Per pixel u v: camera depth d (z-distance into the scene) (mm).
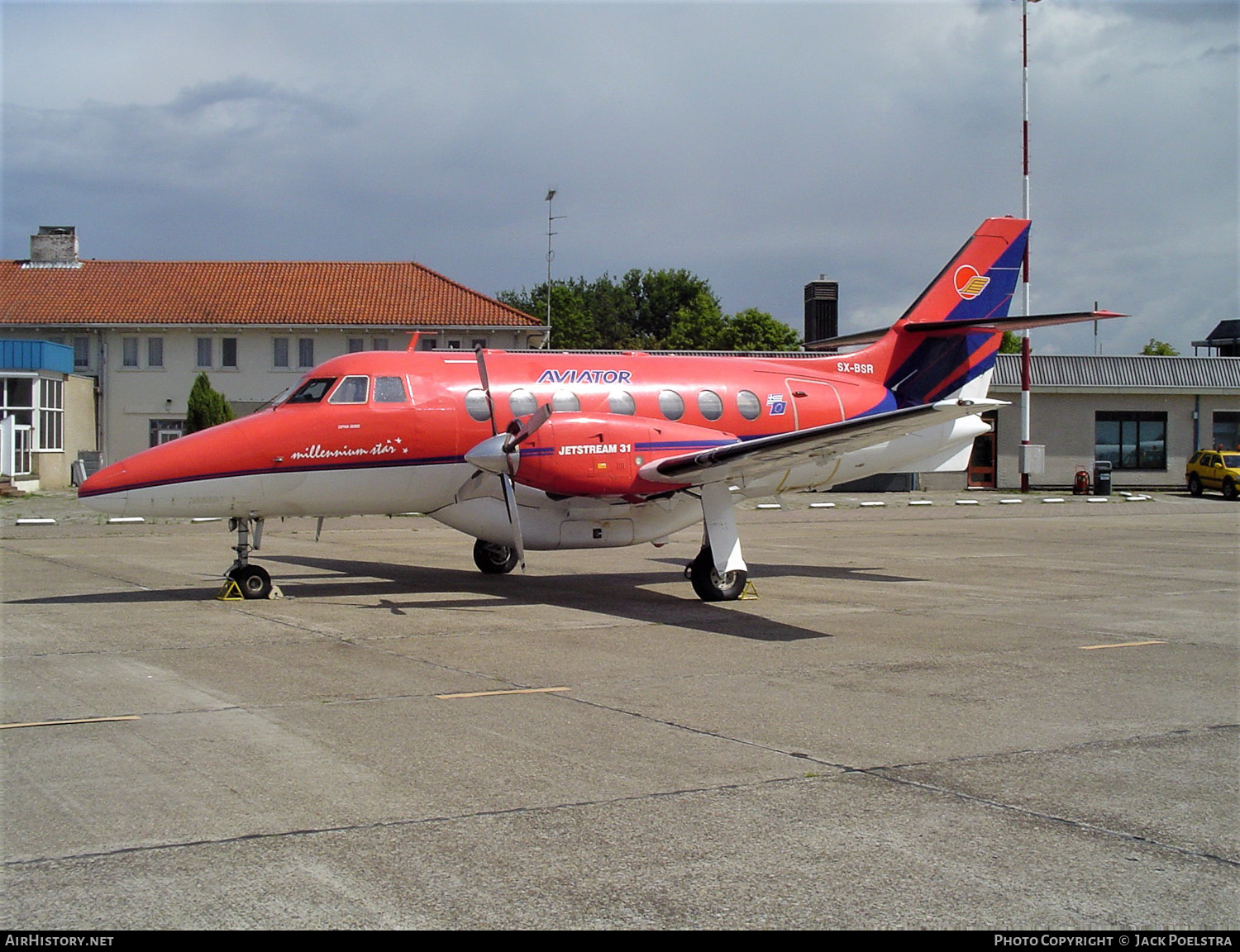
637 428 12555
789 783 5934
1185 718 7480
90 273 46000
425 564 17391
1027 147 35125
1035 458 38344
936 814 5445
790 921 4211
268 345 43781
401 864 4734
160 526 25062
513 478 12281
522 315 44250
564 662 9320
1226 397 43250
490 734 6891
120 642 10039
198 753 6387
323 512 13359
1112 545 21438
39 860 4727
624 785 5859
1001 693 8219
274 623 11242
